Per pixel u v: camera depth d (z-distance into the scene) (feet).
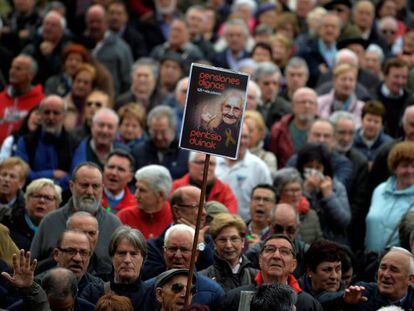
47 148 151.33
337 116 154.30
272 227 125.70
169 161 152.66
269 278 112.68
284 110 171.42
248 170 148.36
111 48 193.47
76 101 169.58
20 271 102.63
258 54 190.39
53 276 106.11
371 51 189.16
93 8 193.36
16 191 133.90
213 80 105.09
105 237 124.77
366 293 114.32
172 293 107.14
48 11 203.00
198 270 121.90
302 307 110.32
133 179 148.36
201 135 104.99
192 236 115.85
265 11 218.59
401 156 137.90
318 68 192.34
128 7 215.51
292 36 209.26
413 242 119.44
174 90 179.73
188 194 126.93
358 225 150.00
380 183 150.20
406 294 113.70
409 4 235.61
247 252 123.95
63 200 136.77
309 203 141.90
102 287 112.78
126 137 157.69
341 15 206.69
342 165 151.02
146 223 133.08
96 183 125.29
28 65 167.94
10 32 196.95
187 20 207.10
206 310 96.68
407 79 177.06
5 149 154.10
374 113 159.94
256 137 156.35
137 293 111.86
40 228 124.57
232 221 118.73
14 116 167.84
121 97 174.91
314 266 116.88
